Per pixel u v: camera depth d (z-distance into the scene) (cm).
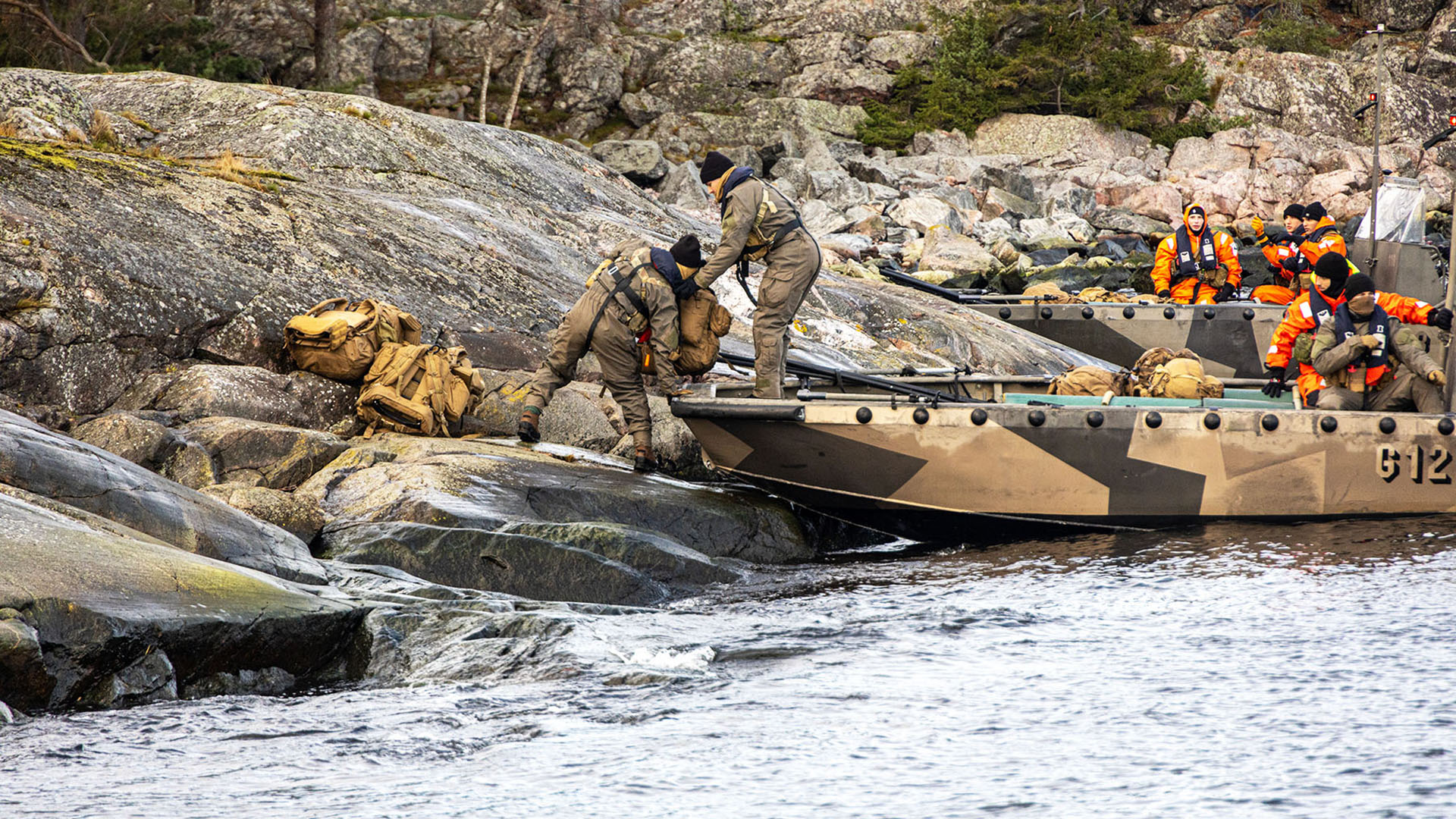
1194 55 13950
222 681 1781
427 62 12475
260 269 3609
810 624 2078
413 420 3209
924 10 14238
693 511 2881
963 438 2911
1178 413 2891
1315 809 1188
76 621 1638
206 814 1241
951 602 2259
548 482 2883
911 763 1361
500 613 2031
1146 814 1190
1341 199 12150
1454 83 14288
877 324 5122
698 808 1235
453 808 1249
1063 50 13375
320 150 4959
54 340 3055
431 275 4044
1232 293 5647
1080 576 2469
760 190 3086
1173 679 1678
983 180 11769
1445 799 1205
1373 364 3055
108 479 2123
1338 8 15900
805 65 13512
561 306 4262
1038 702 1586
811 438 2947
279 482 2825
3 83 4444
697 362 3164
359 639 1934
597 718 1561
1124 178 12025
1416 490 2889
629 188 6575
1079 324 5394
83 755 1446
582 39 12812
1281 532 2800
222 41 10944
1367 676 1658
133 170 3909
